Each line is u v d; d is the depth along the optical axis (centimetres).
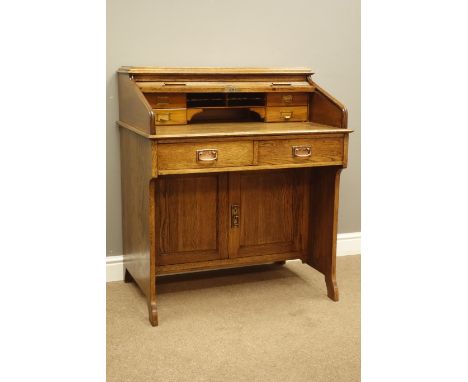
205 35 315
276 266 349
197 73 291
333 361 234
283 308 286
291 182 311
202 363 232
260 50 329
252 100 312
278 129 279
